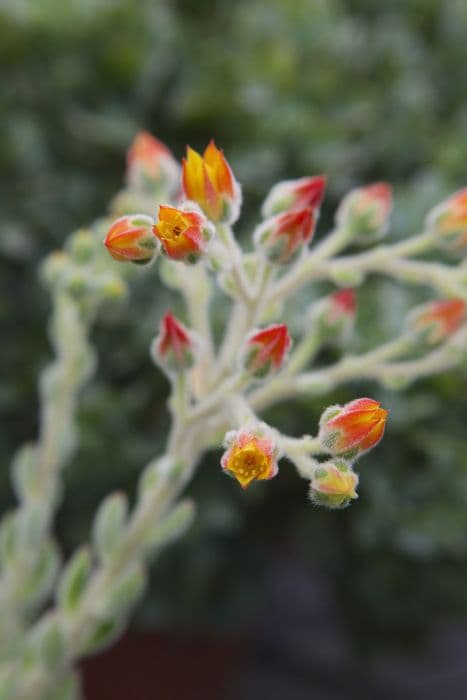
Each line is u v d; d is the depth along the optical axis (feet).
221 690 3.17
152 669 3.02
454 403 2.26
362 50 2.93
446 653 4.11
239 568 2.81
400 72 2.89
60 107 2.67
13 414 2.57
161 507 1.78
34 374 2.50
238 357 1.63
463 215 1.75
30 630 2.10
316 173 2.58
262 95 2.62
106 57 2.67
